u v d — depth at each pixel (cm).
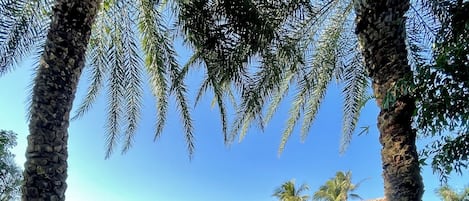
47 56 573
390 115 571
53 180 530
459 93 460
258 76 863
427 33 861
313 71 988
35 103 551
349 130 1042
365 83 988
